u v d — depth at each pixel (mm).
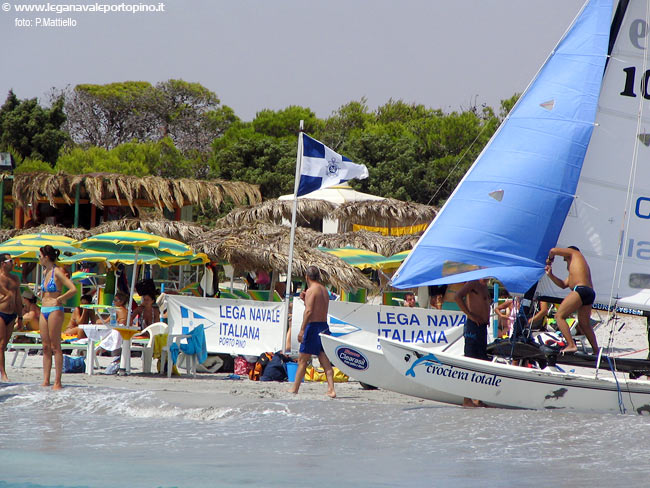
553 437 33719
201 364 56219
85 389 43844
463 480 26859
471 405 40375
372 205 114625
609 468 28516
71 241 70875
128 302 61281
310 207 114938
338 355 43469
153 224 91938
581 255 41531
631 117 44062
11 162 103938
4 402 40812
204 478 27000
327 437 33812
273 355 53250
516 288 41438
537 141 43312
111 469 28219
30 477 27094
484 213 42688
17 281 47250
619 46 44375
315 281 45125
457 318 51344
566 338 40844
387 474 27672
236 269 76750
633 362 40469
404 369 39656
